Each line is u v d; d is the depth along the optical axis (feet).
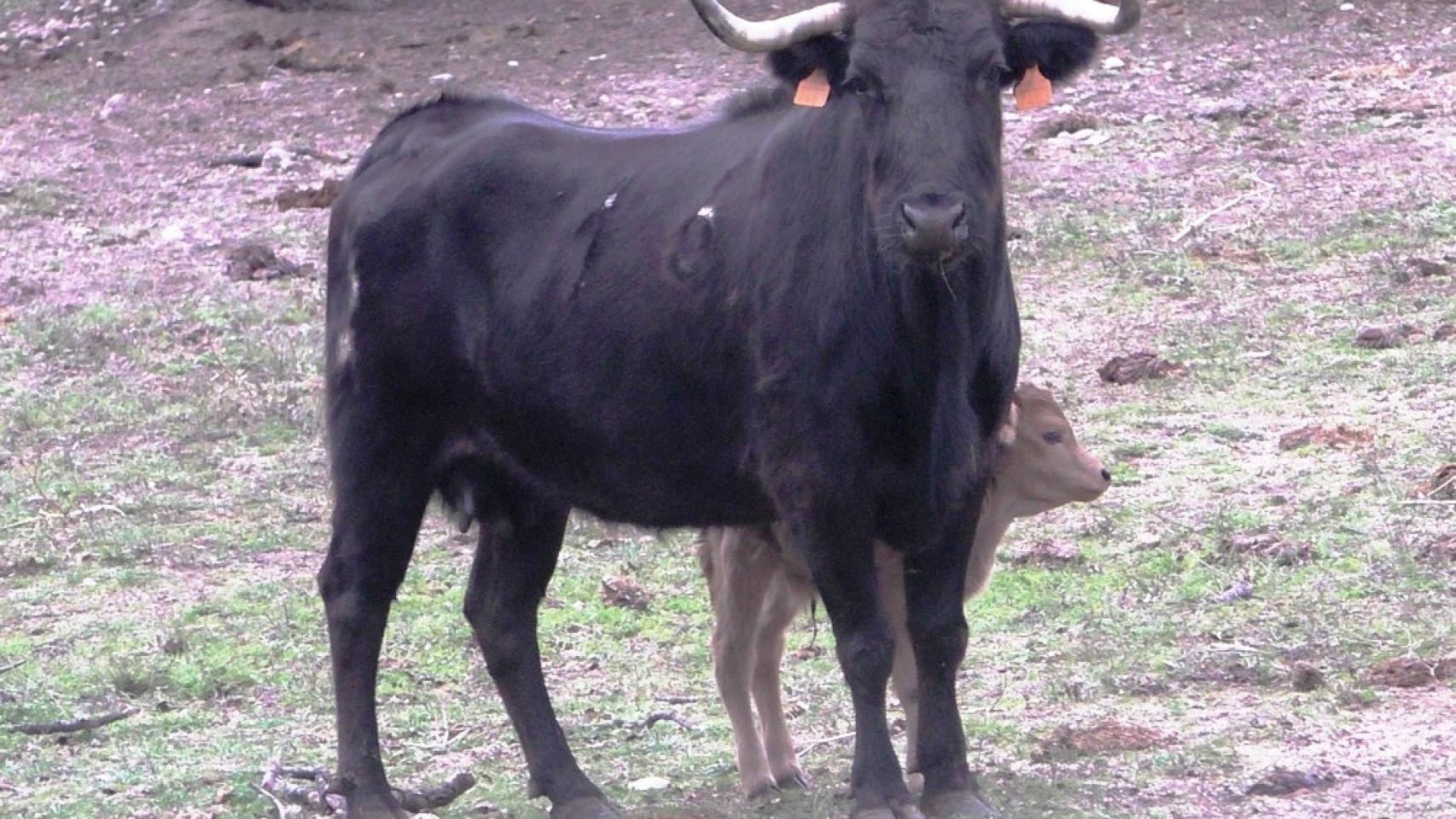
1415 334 141.79
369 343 79.66
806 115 73.51
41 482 132.98
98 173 212.43
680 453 75.00
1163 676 90.33
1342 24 232.94
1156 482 119.14
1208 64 220.43
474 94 86.48
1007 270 73.05
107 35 265.54
